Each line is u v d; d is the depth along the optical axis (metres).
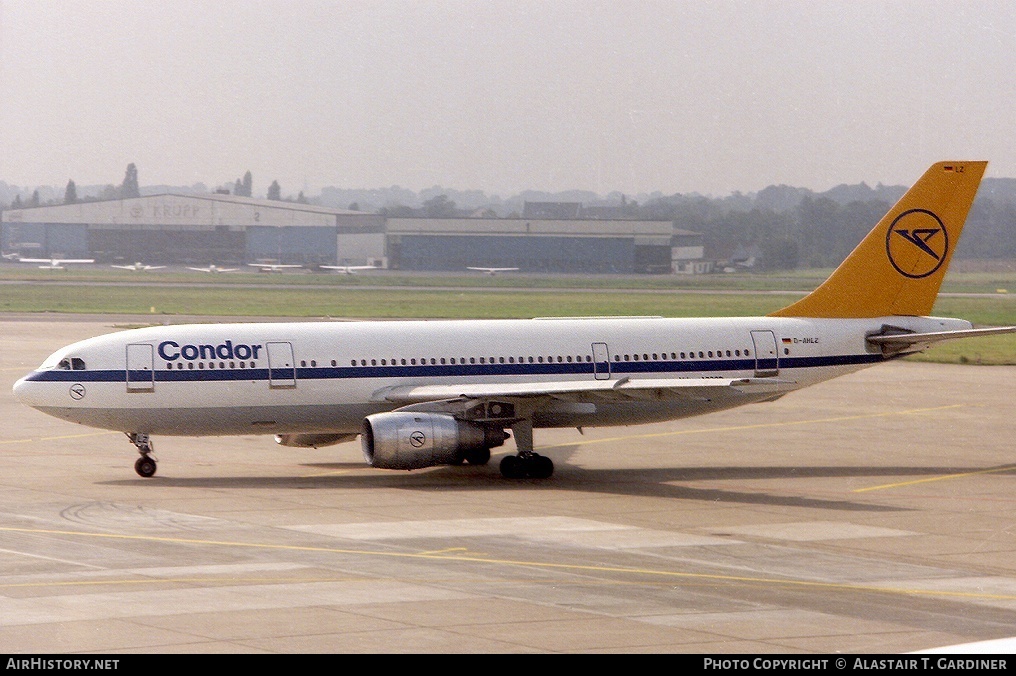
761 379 145.75
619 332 168.38
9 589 89.81
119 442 184.38
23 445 180.12
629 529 120.62
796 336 173.75
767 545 113.62
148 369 149.25
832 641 78.75
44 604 85.12
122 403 148.38
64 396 147.50
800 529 122.25
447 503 134.62
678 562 104.75
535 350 163.75
